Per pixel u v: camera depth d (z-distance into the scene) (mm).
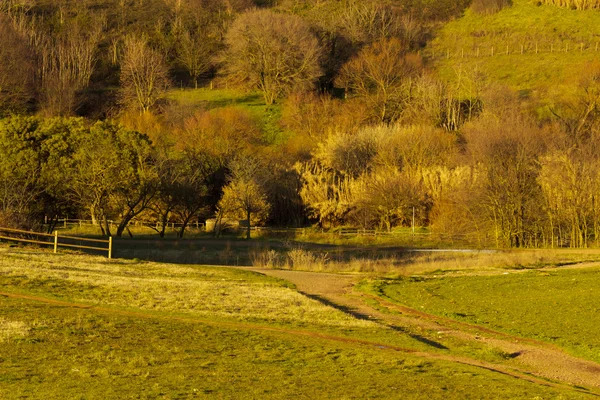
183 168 90500
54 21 180125
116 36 178750
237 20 161500
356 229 87125
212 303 30703
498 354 23297
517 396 17531
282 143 123938
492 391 17984
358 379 18859
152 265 45219
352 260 58688
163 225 78562
